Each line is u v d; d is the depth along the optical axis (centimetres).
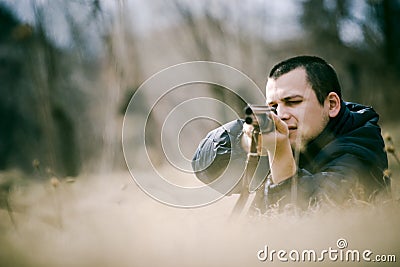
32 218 550
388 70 2208
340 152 617
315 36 2756
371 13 2498
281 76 630
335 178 582
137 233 452
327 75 643
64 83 1551
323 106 638
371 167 617
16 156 2675
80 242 425
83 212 545
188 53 2517
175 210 598
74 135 1504
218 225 514
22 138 2555
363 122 657
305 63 640
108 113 1514
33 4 1264
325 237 430
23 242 438
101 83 1625
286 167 580
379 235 428
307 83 630
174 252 392
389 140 611
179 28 2473
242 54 2641
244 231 473
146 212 587
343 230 450
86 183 947
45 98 1095
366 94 2059
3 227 529
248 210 613
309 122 630
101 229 468
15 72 2311
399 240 411
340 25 2612
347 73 2427
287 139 567
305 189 582
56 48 1349
